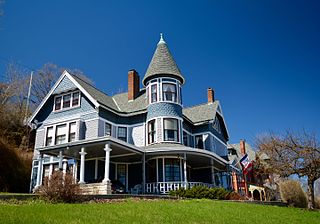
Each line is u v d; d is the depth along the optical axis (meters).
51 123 26.08
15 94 41.47
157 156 23.91
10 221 7.54
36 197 12.22
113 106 27.38
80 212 9.62
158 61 27.42
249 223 11.26
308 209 21.56
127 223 8.73
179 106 26.48
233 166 32.88
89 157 23.64
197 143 30.33
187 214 11.35
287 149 24.67
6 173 24.77
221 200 19.31
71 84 26.41
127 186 24.86
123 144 20.41
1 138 27.78
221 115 33.97
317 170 23.38
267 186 40.44
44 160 25.67
